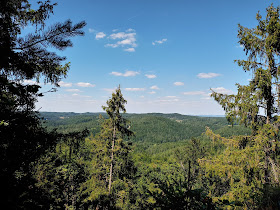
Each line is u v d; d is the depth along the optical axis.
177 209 3.47
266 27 8.70
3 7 3.77
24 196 3.95
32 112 4.29
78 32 4.19
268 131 8.30
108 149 18.44
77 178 25.66
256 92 8.81
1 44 3.66
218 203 3.62
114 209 16.06
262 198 3.86
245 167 8.74
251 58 9.66
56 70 5.03
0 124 3.52
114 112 18.84
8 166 3.76
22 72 4.26
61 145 5.16
